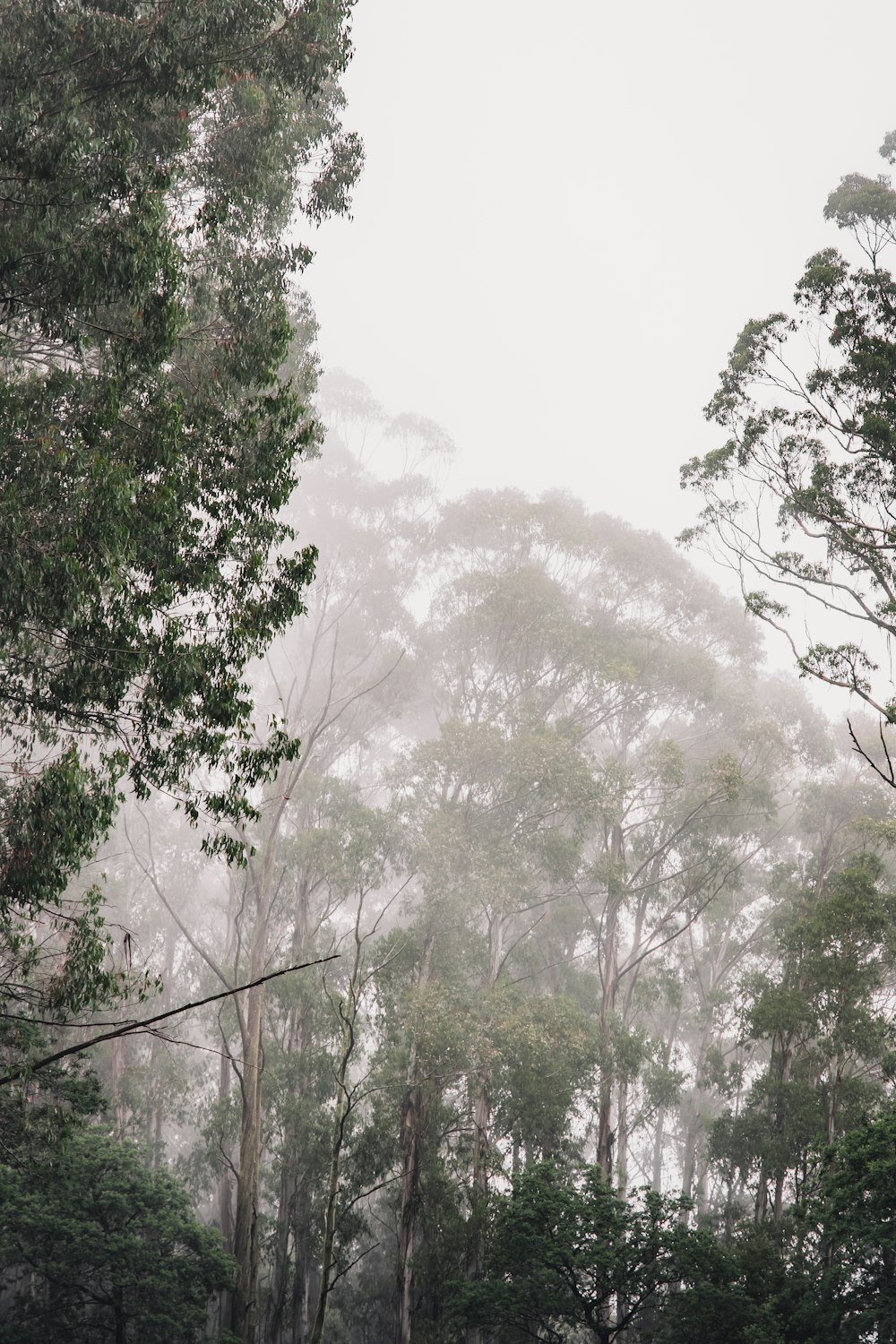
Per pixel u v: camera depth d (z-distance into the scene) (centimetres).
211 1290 2745
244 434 1477
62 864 1376
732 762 3706
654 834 4169
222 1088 3722
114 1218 2709
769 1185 3341
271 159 1723
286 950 4175
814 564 2575
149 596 1341
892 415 2392
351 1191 3117
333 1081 3469
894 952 3042
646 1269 2364
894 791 4094
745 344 2575
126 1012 3534
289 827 4125
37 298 1325
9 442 1239
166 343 1325
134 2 1364
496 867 3503
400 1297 2962
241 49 1487
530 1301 2419
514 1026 3181
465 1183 3142
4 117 1240
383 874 3822
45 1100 2439
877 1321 2175
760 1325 2289
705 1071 3906
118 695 1347
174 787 1440
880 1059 3134
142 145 1494
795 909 3656
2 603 1181
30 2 1277
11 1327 2598
